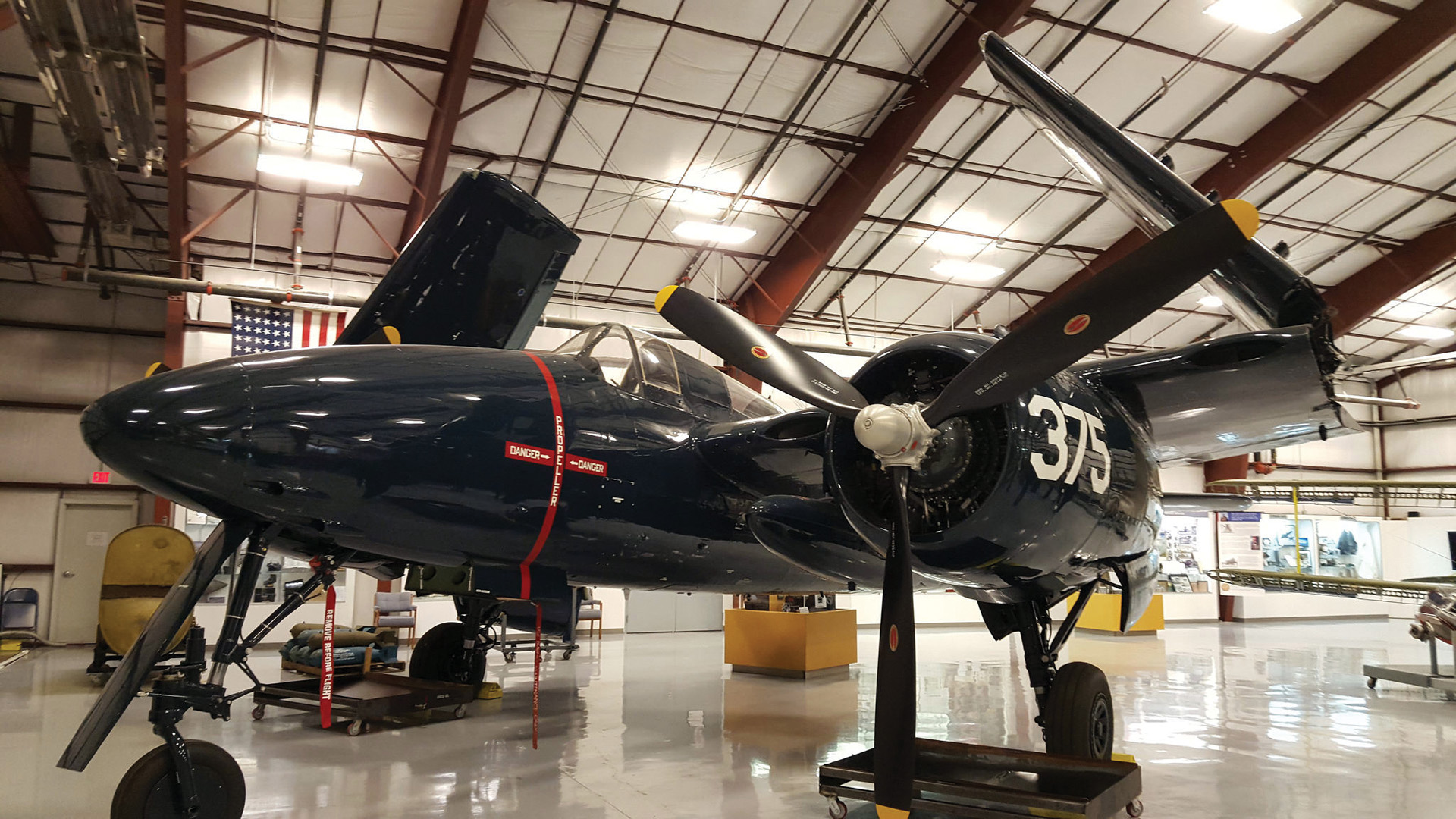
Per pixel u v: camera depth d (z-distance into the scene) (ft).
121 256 46.21
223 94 35.29
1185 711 23.17
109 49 26.89
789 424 14.99
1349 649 42.63
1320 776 15.60
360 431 12.65
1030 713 22.66
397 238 44.11
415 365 14.02
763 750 17.28
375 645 30.37
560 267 19.51
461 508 13.69
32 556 43.75
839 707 23.30
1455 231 53.01
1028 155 43.78
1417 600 32.73
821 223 45.29
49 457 44.65
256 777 14.69
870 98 39.60
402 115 37.17
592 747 17.48
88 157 32.99
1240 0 35.14
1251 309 14.76
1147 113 41.63
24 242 42.06
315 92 35.04
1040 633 15.39
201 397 11.73
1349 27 38.34
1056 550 12.78
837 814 12.42
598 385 16.15
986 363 11.19
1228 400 15.29
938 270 52.06
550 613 16.62
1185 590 67.00
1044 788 13.30
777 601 34.58
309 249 44.01
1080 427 12.78
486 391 14.33
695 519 16.80
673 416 17.22
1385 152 46.50
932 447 12.07
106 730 10.71
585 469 15.03
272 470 11.96
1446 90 42.29
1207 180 45.80
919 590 17.51
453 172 40.60
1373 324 66.49
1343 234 53.26
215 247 43.24
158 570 28.99
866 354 54.49
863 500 12.87
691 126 39.81
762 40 35.91
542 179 41.65
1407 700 25.44
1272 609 68.33
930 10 35.78
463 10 32.71
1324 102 40.86
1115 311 10.59
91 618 44.21
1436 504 73.36
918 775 14.10
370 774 14.96
